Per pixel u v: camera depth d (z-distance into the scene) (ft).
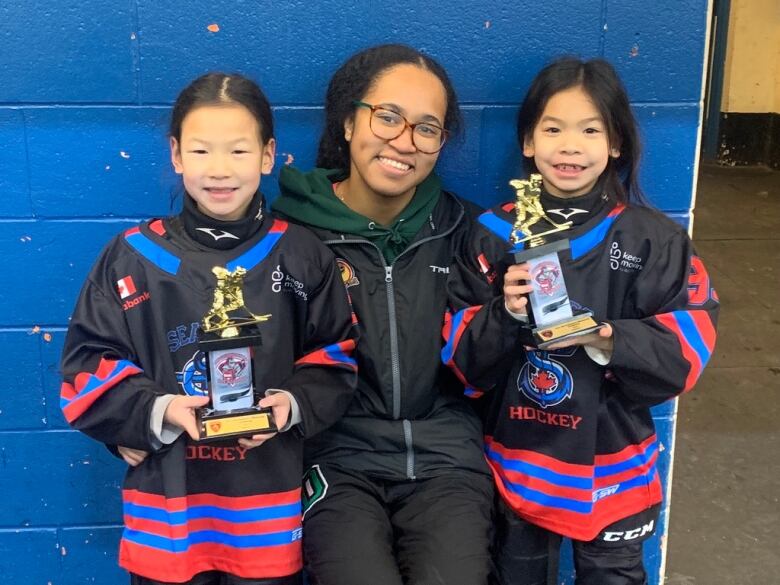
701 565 6.60
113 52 5.02
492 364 4.49
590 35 5.25
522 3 5.18
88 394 4.09
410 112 4.61
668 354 4.26
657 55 5.30
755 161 23.84
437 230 5.00
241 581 4.39
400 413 4.79
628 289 4.54
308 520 4.46
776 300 13.14
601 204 4.62
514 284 4.27
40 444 5.54
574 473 4.51
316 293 4.50
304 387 4.30
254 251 4.37
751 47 22.91
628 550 4.69
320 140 5.20
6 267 5.25
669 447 5.83
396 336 4.79
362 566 4.07
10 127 5.06
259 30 5.10
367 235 4.82
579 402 4.47
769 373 10.41
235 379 4.02
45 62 4.99
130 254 4.31
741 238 16.80
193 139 4.13
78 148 5.14
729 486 7.81
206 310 4.24
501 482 4.78
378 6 5.13
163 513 4.26
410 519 4.46
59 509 5.67
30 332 5.36
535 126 4.70
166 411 4.01
